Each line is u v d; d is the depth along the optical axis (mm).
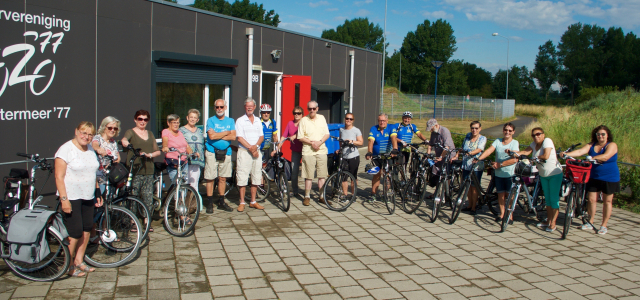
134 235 4641
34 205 4219
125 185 4910
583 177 5684
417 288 4125
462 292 4070
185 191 5406
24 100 5527
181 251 4879
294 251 5004
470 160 6551
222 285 4051
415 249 5203
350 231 5820
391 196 6688
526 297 4012
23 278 4066
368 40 78312
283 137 7219
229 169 6461
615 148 5828
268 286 4062
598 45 82625
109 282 4035
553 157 5969
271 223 6055
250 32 9227
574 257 5098
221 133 6238
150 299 3732
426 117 36031
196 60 7953
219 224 5926
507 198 6254
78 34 6129
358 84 13883
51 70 5820
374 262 4746
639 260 5051
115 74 6684
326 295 3916
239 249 5004
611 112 17469
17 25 5398
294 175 7492
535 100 78812
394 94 38250
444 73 68812
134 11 6930
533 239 5734
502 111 39750
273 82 10930
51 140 5871
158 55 7238
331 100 12984
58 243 4164
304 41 11227
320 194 7137
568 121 16281
